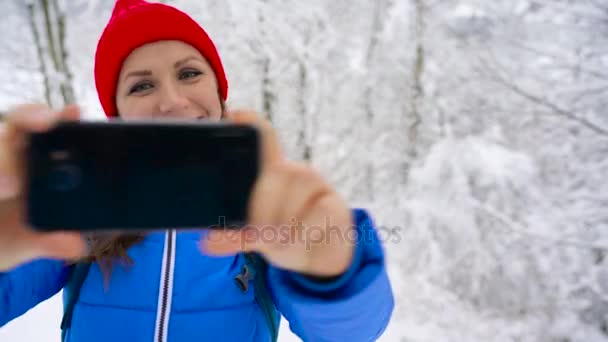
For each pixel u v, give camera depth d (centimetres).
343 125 484
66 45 504
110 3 502
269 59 481
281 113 496
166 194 42
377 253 57
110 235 82
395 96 474
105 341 79
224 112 136
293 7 471
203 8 469
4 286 75
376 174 462
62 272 89
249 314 84
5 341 177
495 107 372
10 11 508
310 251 46
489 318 339
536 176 348
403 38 468
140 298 81
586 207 309
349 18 480
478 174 371
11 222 41
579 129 338
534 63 350
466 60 411
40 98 506
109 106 129
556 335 314
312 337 66
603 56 323
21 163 40
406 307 348
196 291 82
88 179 41
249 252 85
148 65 110
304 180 43
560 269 326
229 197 42
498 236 352
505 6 366
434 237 380
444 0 439
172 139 42
